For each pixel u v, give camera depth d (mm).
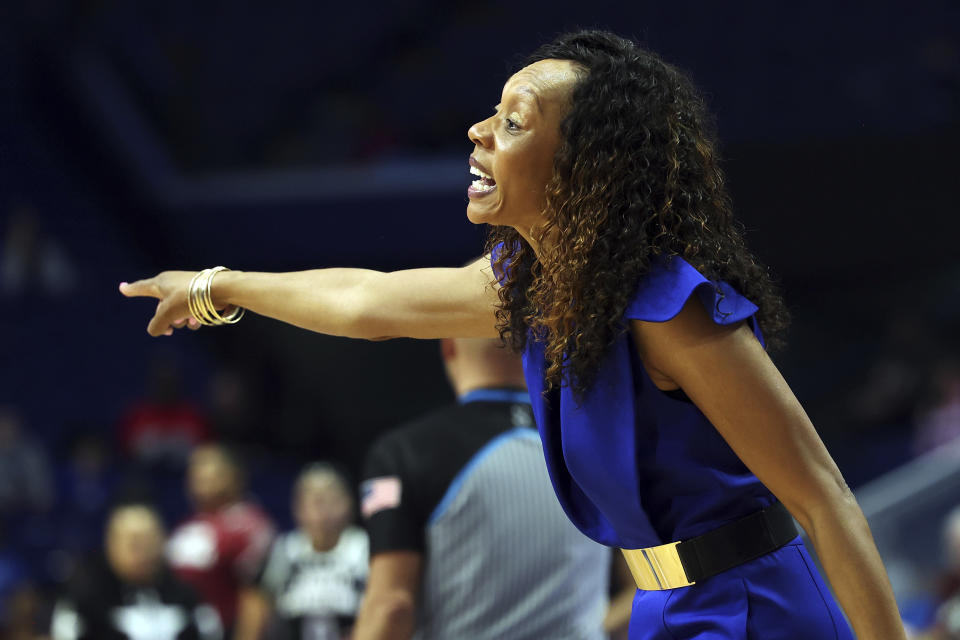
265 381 39062
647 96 4781
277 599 15789
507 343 5441
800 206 37375
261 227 38062
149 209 39281
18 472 27203
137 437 29531
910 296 38625
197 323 5906
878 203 37188
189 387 35219
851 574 4512
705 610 4797
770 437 4523
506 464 8039
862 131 37500
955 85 37438
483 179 5008
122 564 16000
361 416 39125
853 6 39344
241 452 31484
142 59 41625
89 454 28562
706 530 4816
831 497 4543
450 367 8680
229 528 19234
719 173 5008
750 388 4492
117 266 38156
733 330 4527
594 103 4738
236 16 41500
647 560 4965
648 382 4703
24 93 41938
